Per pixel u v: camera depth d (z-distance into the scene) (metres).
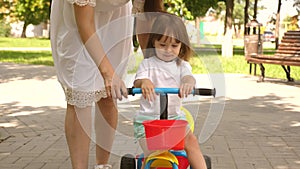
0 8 38.75
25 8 30.92
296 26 39.38
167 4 16.14
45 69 15.66
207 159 3.51
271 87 11.48
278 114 8.03
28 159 5.30
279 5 28.91
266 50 28.83
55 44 3.88
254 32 24.69
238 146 5.88
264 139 6.26
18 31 51.09
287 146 5.91
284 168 5.02
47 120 7.37
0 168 4.98
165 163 3.17
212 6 26.39
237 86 11.59
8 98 9.59
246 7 26.80
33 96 9.88
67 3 3.64
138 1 4.05
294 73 14.73
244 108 8.59
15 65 17.03
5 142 6.04
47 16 31.64
